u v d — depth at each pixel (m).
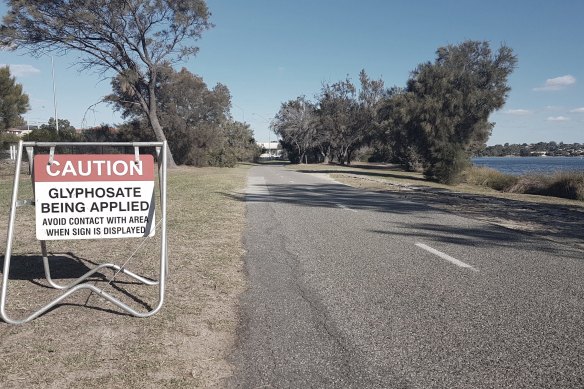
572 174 26.59
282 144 91.00
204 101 52.50
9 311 5.13
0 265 7.04
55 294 5.71
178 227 10.57
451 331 4.89
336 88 79.00
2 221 11.15
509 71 43.06
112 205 5.22
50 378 3.80
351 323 5.10
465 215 14.12
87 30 36.62
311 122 80.38
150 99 41.34
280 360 4.23
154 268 7.02
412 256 8.24
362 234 10.38
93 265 7.12
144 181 5.28
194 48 40.72
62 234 5.14
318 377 3.95
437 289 6.31
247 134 93.19
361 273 7.08
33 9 33.44
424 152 43.66
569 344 4.60
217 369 4.05
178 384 3.78
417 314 5.37
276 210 14.31
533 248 9.12
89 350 4.29
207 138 52.22
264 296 5.97
